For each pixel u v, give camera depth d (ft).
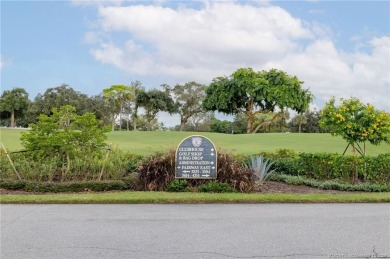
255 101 169.58
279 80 158.81
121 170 40.19
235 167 37.86
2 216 25.77
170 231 22.25
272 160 49.14
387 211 28.58
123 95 197.16
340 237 21.40
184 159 37.19
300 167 45.93
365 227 23.63
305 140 100.48
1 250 18.67
